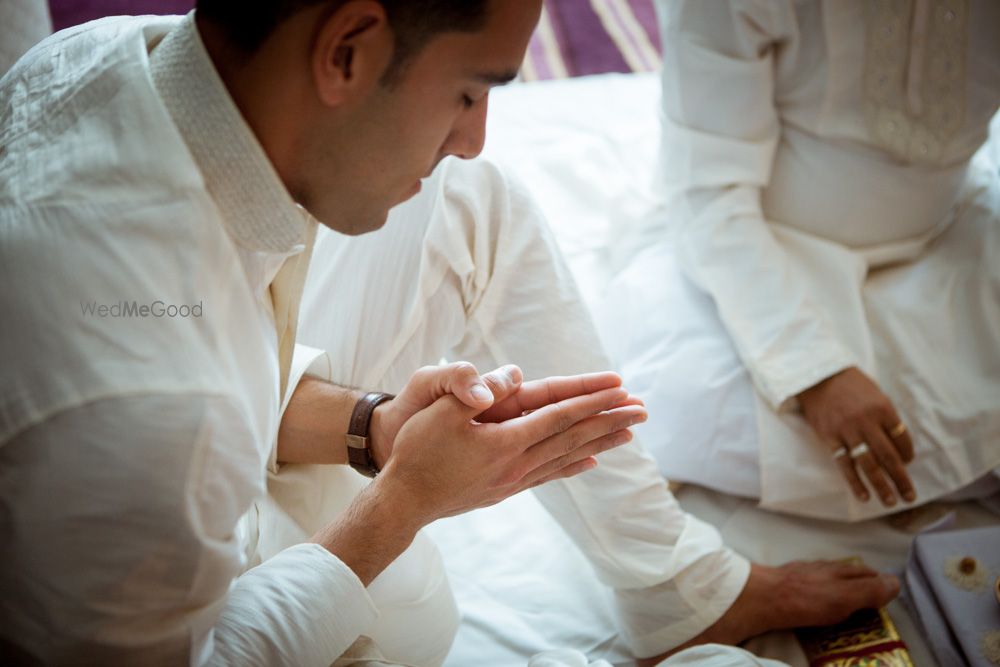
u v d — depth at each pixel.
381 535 0.89
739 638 1.23
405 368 1.13
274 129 0.70
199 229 0.68
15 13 1.31
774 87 1.43
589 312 1.17
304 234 0.80
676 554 1.19
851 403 1.34
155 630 0.70
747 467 1.41
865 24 1.31
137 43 0.72
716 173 1.46
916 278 1.52
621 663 1.27
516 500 1.49
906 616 1.29
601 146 2.05
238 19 0.67
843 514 1.39
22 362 0.63
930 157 1.40
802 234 1.53
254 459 0.71
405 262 1.08
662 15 1.44
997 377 1.40
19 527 0.64
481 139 0.79
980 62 1.31
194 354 0.66
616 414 0.92
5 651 0.70
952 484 1.38
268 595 0.83
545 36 2.85
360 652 0.93
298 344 1.11
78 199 0.67
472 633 1.30
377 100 0.70
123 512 0.64
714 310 1.51
